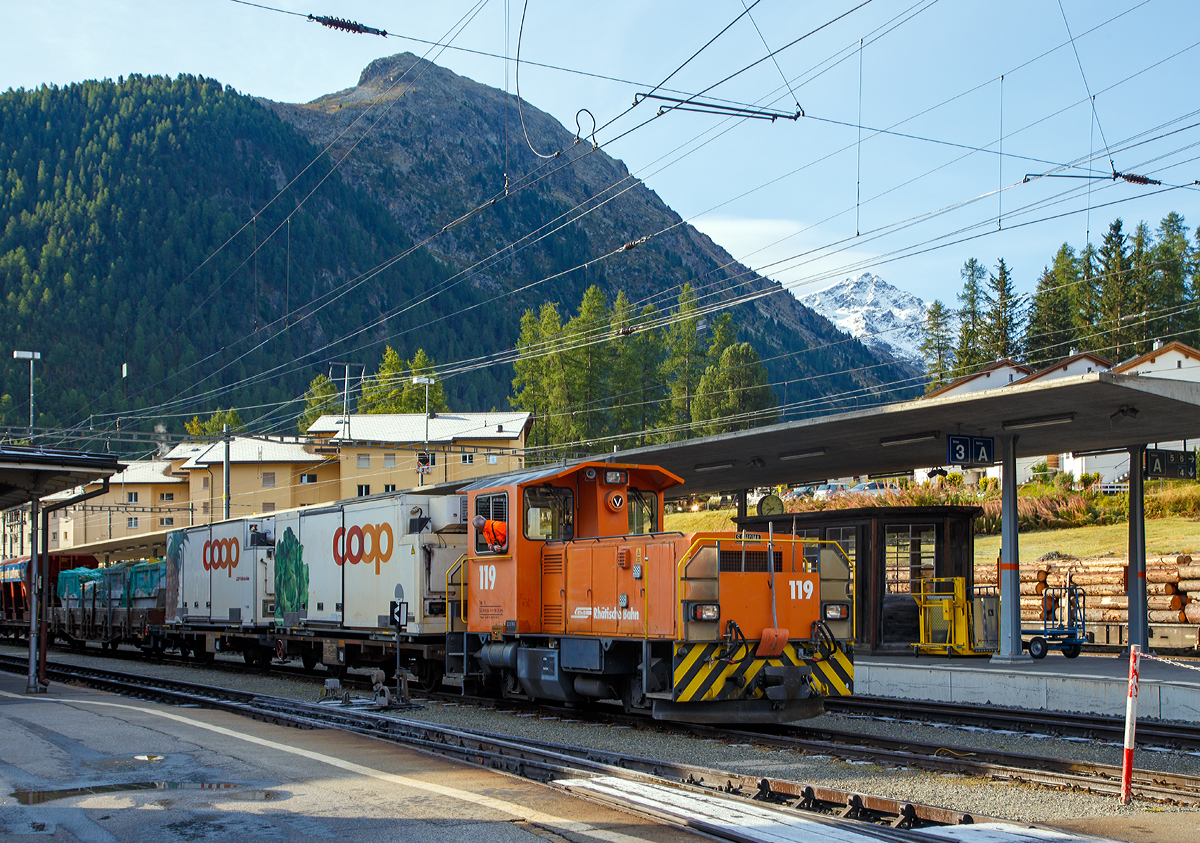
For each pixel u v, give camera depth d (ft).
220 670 86.79
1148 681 49.03
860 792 32.14
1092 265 304.50
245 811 27.50
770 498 88.38
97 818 26.89
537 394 263.49
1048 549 131.64
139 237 570.05
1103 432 64.28
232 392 501.97
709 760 37.88
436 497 61.57
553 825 25.72
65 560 136.56
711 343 298.76
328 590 70.03
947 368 348.38
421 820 26.35
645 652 44.21
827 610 46.06
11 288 490.49
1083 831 26.50
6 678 77.51
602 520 51.24
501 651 53.88
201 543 91.35
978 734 44.50
